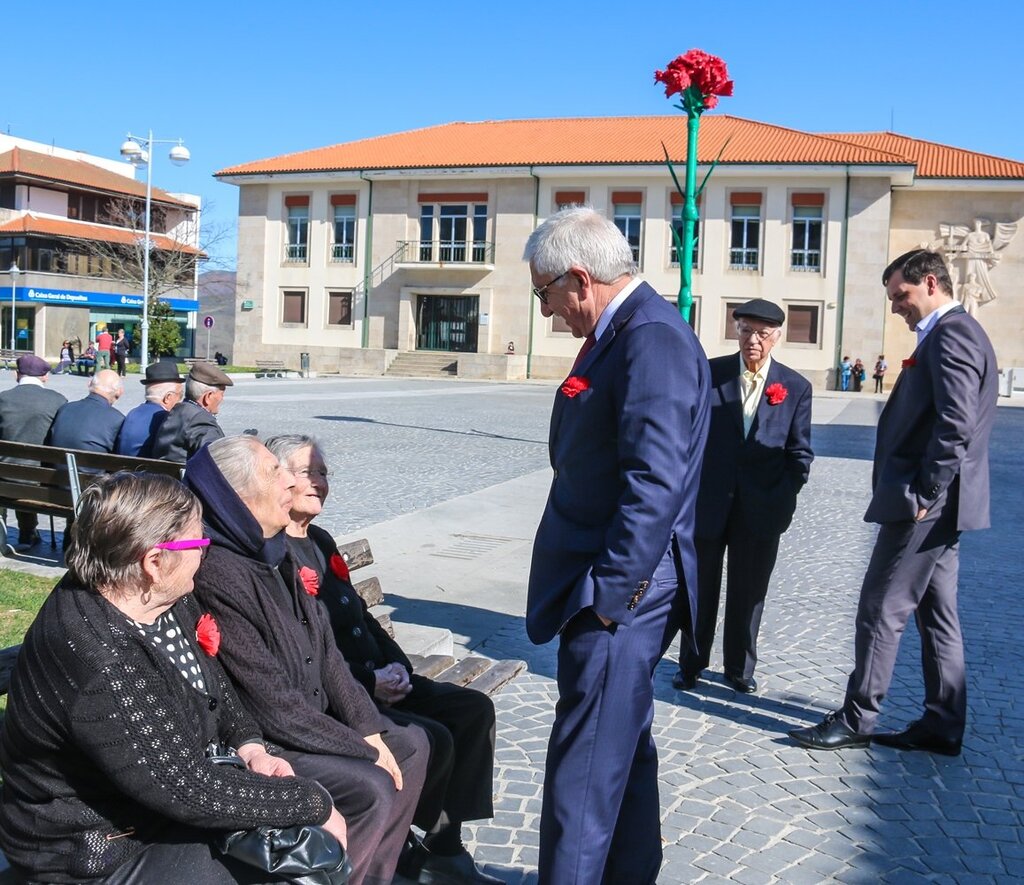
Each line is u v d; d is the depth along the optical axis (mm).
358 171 46812
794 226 42188
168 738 2328
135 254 54375
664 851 3766
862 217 41312
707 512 5453
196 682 2730
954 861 3740
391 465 14367
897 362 42344
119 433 7691
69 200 58938
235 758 2609
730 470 5441
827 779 4449
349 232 48656
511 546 9203
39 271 55500
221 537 3041
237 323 50781
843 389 41375
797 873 3627
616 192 44000
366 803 2891
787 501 5422
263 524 3102
